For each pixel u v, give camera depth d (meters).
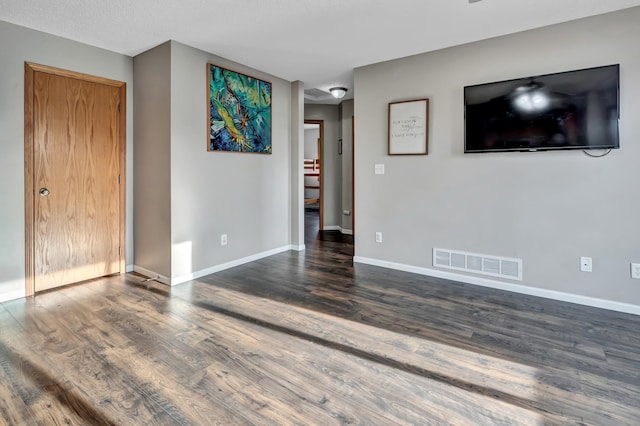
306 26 2.97
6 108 2.88
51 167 3.18
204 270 3.71
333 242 5.55
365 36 3.19
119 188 3.67
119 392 1.76
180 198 3.42
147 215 3.60
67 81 3.23
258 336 2.36
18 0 2.49
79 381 1.85
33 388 1.79
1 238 2.91
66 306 2.85
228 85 3.84
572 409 1.64
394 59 3.79
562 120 2.87
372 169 4.04
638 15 2.62
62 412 1.62
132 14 2.72
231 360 2.06
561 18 2.82
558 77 2.86
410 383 1.84
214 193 3.77
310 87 5.05
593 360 2.07
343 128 6.25
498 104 3.14
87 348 2.19
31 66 3.00
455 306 2.90
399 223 3.89
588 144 2.78
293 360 2.06
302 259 4.43
